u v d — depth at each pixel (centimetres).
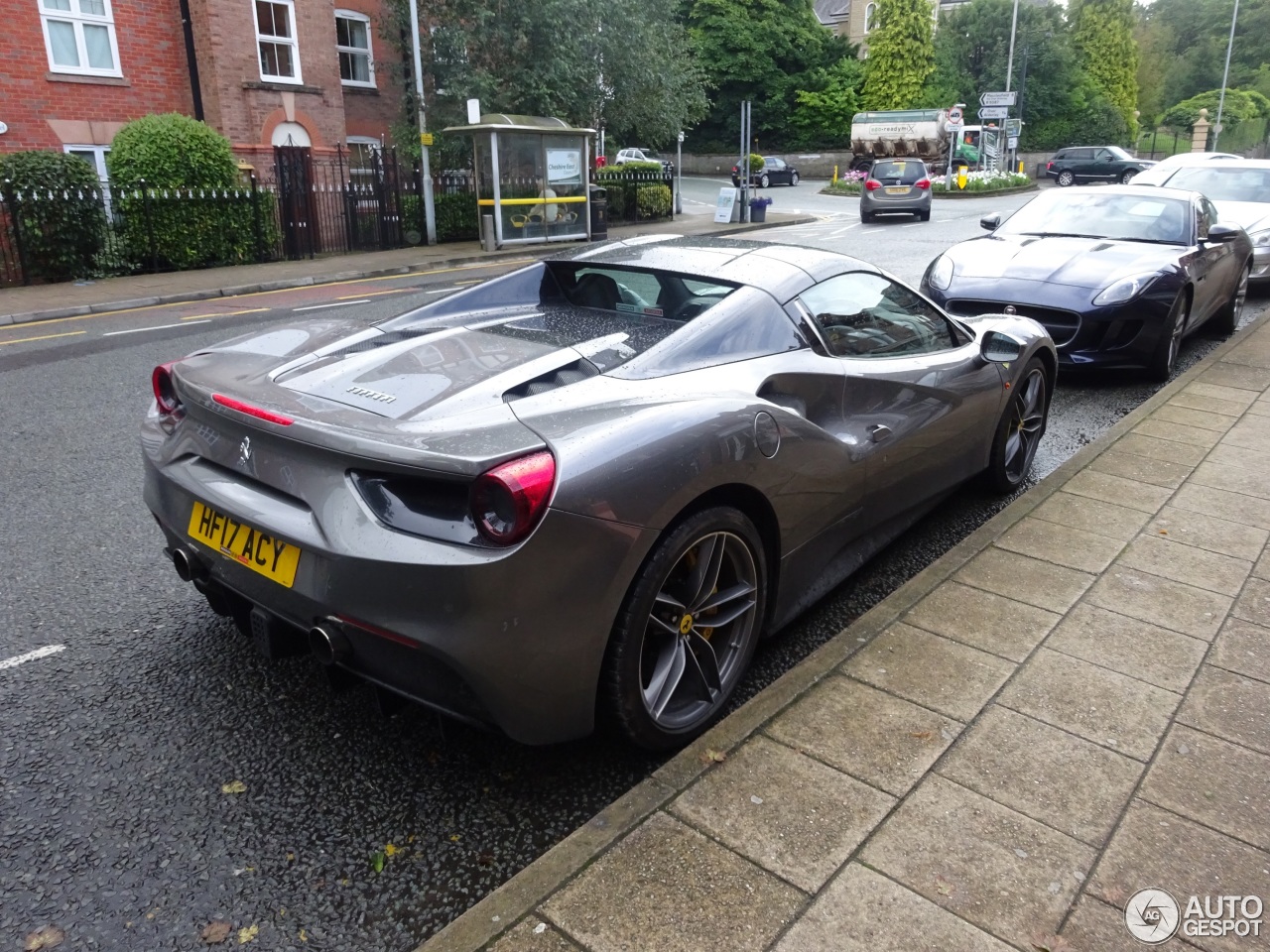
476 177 1861
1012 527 411
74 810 245
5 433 599
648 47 2355
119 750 271
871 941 194
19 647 329
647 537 233
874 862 216
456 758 271
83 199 1398
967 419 407
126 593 373
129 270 1483
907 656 304
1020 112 4441
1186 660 304
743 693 306
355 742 277
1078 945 194
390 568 216
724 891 207
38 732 279
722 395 272
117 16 1708
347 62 2180
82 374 780
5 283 1361
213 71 1783
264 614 247
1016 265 709
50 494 486
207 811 246
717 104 5434
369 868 227
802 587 318
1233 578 363
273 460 245
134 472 521
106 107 1717
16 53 1592
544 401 245
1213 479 470
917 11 5050
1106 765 252
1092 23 5675
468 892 221
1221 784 244
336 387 260
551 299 353
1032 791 241
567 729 238
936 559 404
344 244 1862
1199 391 636
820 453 299
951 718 271
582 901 203
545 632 221
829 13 6844
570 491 218
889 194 2438
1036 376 480
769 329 308
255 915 212
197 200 1530
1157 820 231
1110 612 336
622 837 222
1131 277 670
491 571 211
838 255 368
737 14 5212
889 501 360
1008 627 325
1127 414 619
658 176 2694
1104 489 457
